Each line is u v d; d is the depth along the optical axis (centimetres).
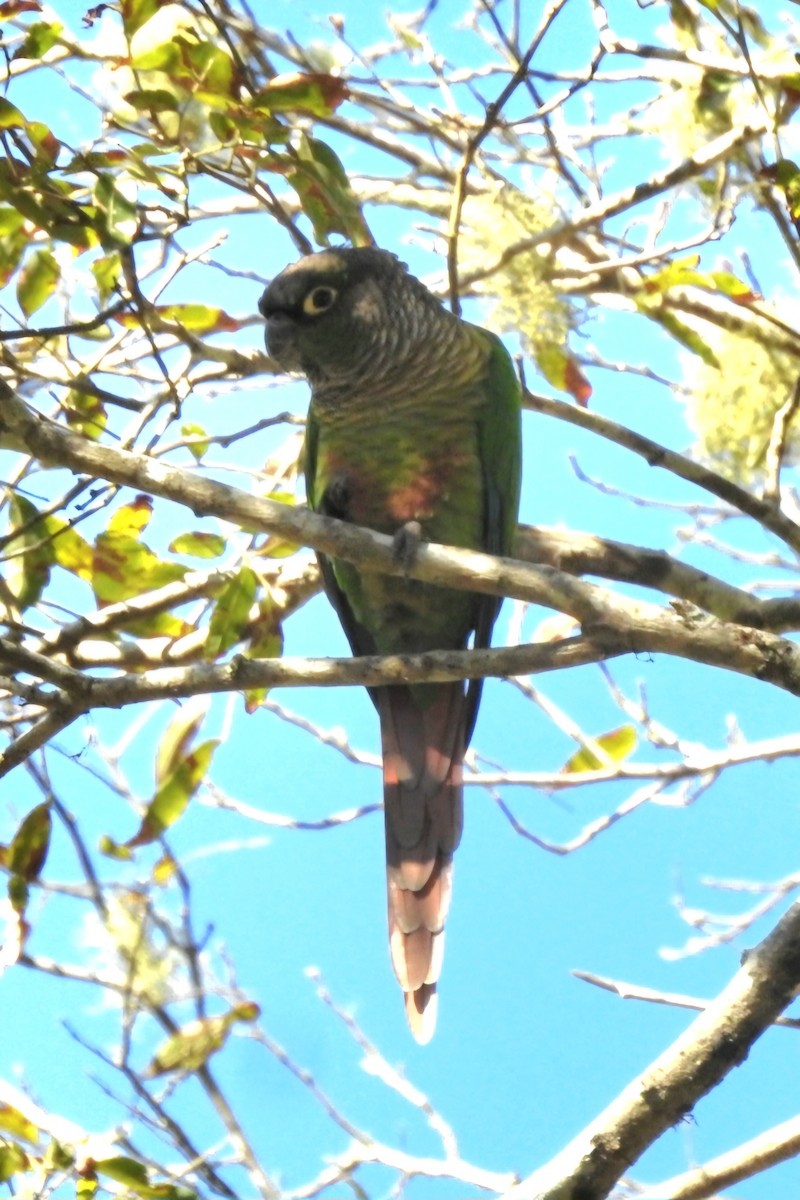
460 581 877
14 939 946
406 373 1126
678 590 1080
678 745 1233
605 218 1172
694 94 1235
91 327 852
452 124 1296
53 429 889
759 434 1248
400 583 1128
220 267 1162
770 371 1242
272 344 1107
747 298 1095
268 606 1018
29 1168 829
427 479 1137
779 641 773
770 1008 771
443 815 1091
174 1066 927
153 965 956
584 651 799
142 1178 824
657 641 788
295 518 910
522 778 1209
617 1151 775
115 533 1044
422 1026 1013
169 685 859
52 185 879
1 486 1002
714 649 775
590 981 975
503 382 1150
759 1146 813
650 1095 776
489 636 1141
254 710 1025
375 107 1329
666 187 1155
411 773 1102
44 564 1014
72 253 1124
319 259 1119
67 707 869
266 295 1114
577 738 1202
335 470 1150
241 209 1326
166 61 891
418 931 1052
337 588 1189
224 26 992
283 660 852
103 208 850
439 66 1307
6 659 860
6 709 1168
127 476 891
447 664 820
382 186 1400
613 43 1084
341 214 950
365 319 1113
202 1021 931
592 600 809
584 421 1097
